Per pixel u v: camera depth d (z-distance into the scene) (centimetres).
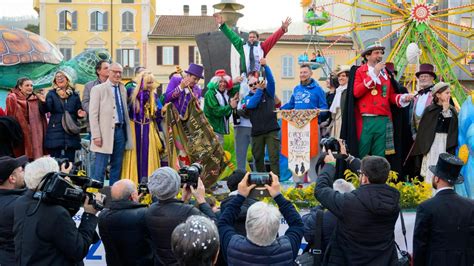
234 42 1018
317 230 553
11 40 2177
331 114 966
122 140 830
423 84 896
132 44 5050
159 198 523
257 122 915
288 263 451
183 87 860
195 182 547
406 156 880
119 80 834
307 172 917
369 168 518
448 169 561
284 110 884
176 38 4816
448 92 812
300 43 4409
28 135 851
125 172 840
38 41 2259
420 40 2347
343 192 575
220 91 958
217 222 487
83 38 5081
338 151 564
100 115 816
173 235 352
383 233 514
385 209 505
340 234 525
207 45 1137
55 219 470
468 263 551
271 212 443
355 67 827
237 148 963
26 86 855
